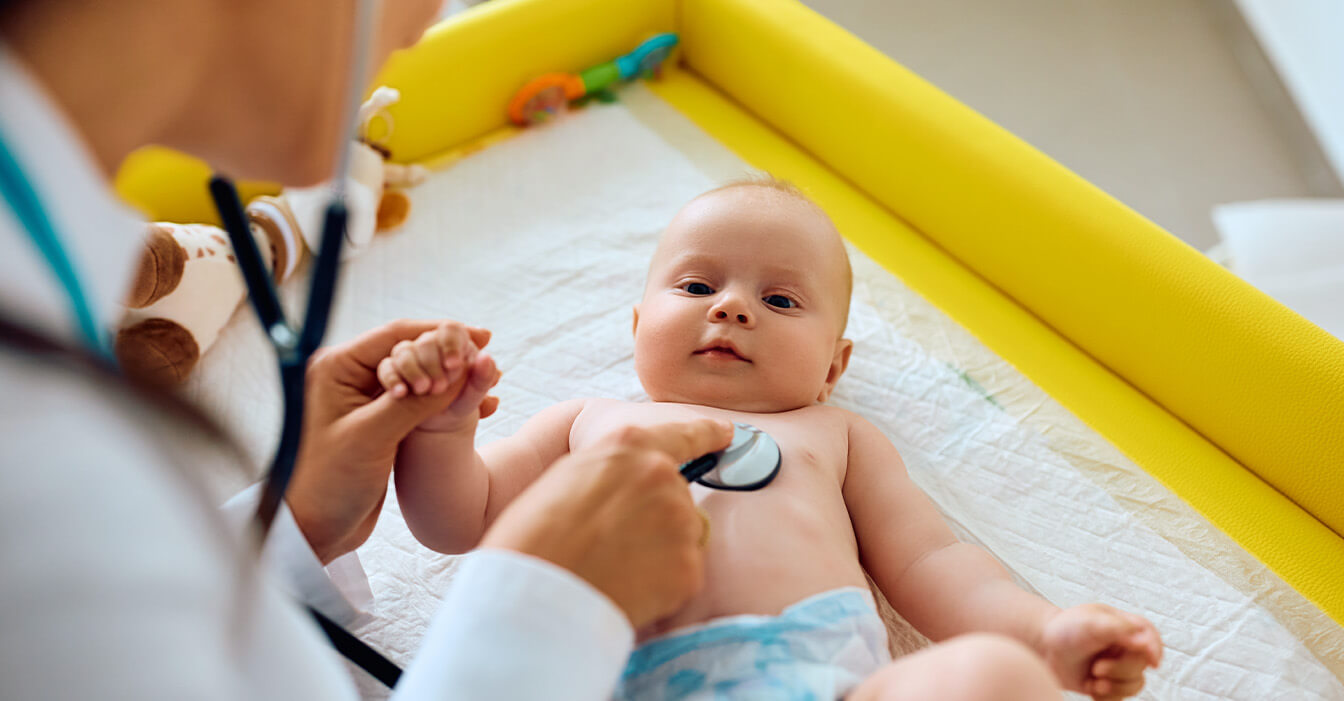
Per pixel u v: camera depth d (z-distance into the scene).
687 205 1.22
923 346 1.37
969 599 0.90
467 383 0.82
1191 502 1.20
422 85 1.57
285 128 0.50
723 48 1.75
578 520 0.56
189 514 0.35
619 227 1.54
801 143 1.70
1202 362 1.23
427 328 0.82
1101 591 1.09
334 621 0.76
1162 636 1.05
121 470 0.32
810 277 1.14
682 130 1.73
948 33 2.78
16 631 0.29
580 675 0.49
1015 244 1.40
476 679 0.47
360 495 0.79
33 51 0.35
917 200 1.52
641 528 0.57
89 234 0.35
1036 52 2.72
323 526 0.78
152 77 0.40
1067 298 1.36
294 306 1.38
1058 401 1.31
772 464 0.93
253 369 1.27
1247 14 2.60
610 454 0.60
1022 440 1.25
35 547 0.29
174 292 1.21
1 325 0.29
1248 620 1.07
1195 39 2.76
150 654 0.30
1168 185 2.40
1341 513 1.15
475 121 1.69
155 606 0.31
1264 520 1.18
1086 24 2.80
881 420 1.27
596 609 0.51
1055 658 0.81
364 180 1.44
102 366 0.31
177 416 0.32
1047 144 2.49
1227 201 2.36
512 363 1.32
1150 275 1.25
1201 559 1.13
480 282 1.44
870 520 1.02
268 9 0.44
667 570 0.58
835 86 1.56
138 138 0.43
